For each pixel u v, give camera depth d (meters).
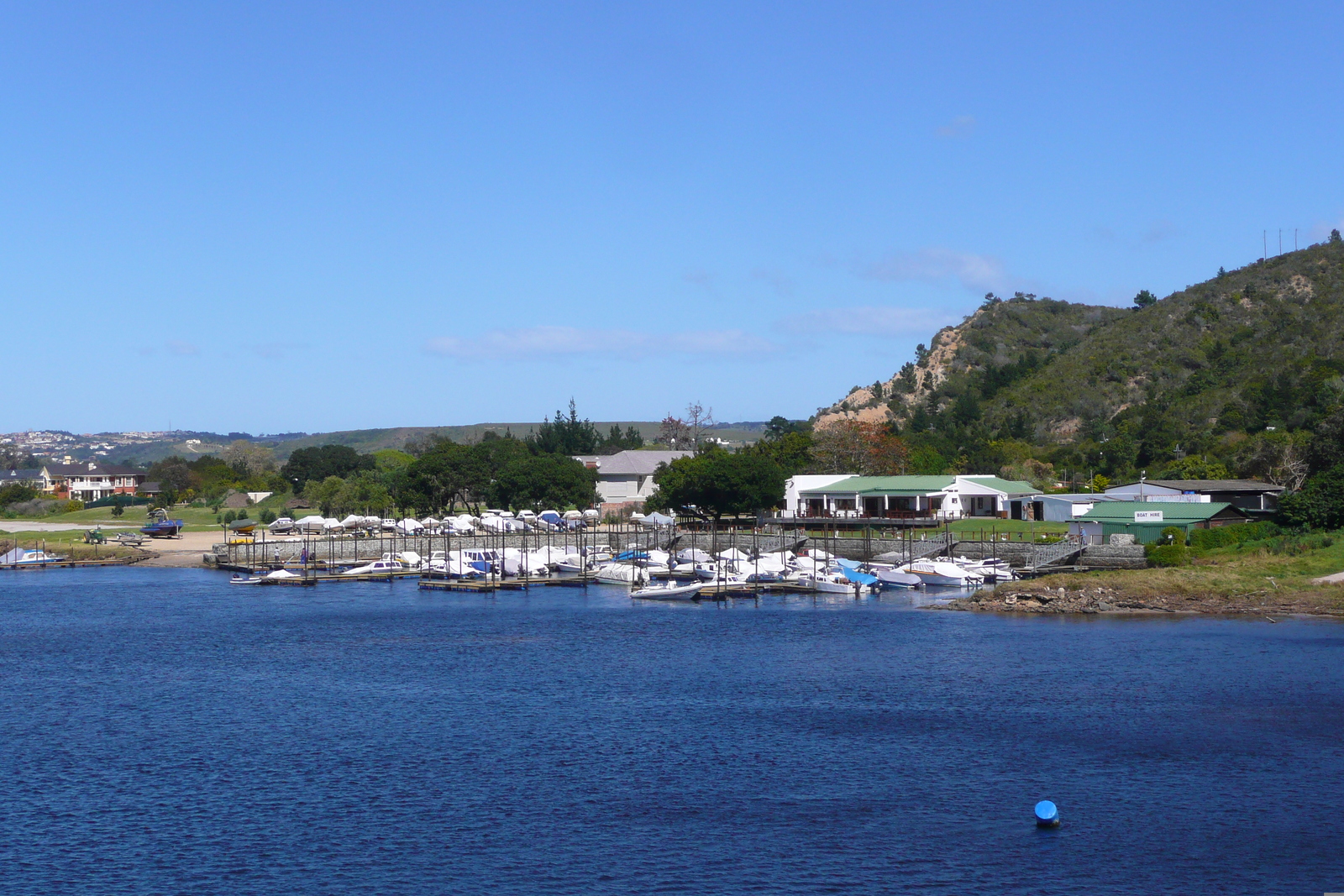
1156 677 77.38
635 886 44.22
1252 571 113.25
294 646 98.06
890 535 154.88
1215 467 182.38
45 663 91.81
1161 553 121.69
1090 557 127.25
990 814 51.59
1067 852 47.12
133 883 44.94
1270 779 55.50
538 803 53.62
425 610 121.88
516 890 43.94
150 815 52.50
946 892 43.56
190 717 71.31
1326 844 47.53
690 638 99.31
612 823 50.91
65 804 54.25
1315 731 63.47
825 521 169.00
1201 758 58.97
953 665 83.88
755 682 79.69
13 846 48.81
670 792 55.06
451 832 49.94
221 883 44.75
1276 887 43.72
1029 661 84.38
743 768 58.69
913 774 57.38
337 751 62.81
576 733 65.94
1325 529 125.62
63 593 141.88
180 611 122.81
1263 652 85.06
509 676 83.00
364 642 99.38
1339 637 90.44
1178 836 48.62
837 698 74.12
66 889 44.34
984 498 173.75
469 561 150.50
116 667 89.38
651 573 143.00
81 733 67.56
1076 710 69.12
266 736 66.31
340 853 47.69
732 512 176.00
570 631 104.44
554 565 152.25
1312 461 168.62
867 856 47.00
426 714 71.25
